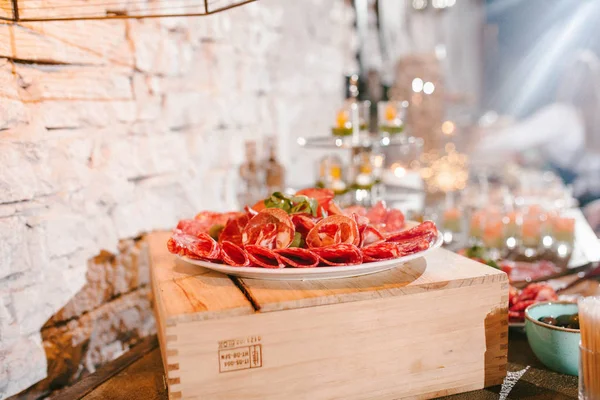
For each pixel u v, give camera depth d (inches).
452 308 32.3
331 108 106.0
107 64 48.8
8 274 39.3
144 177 54.3
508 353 39.2
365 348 30.9
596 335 29.4
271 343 29.2
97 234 48.2
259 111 77.9
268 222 34.1
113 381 37.4
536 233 65.4
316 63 100.0
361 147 79.9
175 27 57.6
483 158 156.5
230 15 68.2
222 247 32.8
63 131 44.8
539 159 154.9
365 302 30.4
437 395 33.0
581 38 191.0
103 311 48.9
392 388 31.9
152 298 52.8
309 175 98.7
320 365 30.3
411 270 34.0
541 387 34.2
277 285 31.7
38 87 42.1
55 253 43.5
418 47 155.5
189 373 28.3
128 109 51.4
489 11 197.5
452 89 185.2
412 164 112.1
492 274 32.9
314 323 29.7
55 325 44.2
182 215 59.3
